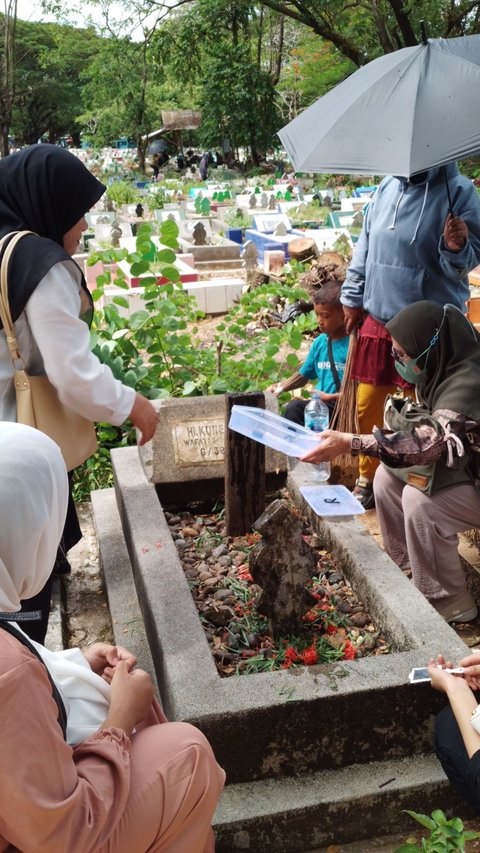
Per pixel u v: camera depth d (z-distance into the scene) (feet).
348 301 13.02
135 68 102.12
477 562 11.82
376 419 13.09
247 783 7.59
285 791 7.48
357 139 10.43
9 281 8.00
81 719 5.84
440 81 10.31
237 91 96.84
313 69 92.99
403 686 7.61
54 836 4.74
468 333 9.48
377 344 12.59
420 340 9.43
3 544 5.02
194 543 11.64
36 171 8.57
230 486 11.44
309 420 14.02
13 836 4.77
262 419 10.55
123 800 5.22
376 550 10.05
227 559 11.10
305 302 25.13
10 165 8.66
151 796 5.46
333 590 10.12
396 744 7.81
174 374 17.21
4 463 5.01
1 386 8.44
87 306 8.91
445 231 11.51
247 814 7.23
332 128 10.69
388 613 8.89
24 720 4.60
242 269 40.65
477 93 10.12
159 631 8.51
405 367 9.71
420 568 10.11
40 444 5.20
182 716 7.27
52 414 8.55
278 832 7.34
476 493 9.69
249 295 24.84
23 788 4.57
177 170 120.78
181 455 12.33
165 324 16.85
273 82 102.89
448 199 11.65
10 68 86.89
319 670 7.84
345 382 13.08
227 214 55.57
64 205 8.71
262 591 9.04
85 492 15.65
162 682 8.39
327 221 46.52
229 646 9.28
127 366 16.87
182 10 92.17
